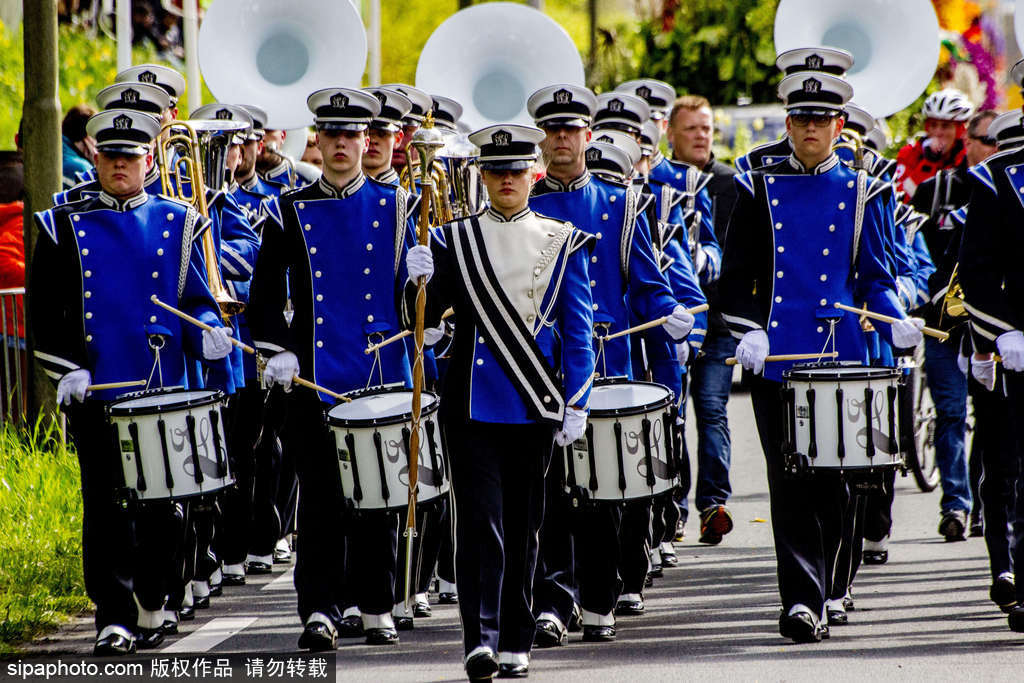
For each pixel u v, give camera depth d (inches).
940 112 1384.1
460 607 837.2
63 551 1163.3
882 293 943.0
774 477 944.3
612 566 949.2
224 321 1015.6
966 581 1114.7
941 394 1270.9
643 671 871.1
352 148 960.3
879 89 1344.7
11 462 1321.4
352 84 1288.1
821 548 943.7
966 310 954.1
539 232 859.4
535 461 854.5
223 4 1269.7
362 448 900.0
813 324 946.7
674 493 928.9
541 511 863.7
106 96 1091.9
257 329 951.0
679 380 1043.9
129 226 944.3
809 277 949.2
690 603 1060.5
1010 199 936.9
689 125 1349.7
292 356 943.0
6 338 1435.8
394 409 910.4
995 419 1008.2
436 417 916.0
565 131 987.9
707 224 1305.4
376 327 955.3
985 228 943.0
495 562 837.8
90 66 2229.3
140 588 943.0
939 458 1279.5
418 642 965.8
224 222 1146.0
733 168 1390.3
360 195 965.2
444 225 869.2
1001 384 998.4
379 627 958.4
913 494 1499.8
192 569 988.6
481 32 1309.1
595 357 949.8
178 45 2369.6
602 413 903.7
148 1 2306.8
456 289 856.3
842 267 949.8
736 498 1466.5
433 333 907.4
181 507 938.7
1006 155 950.4
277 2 1270.9
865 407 892.0
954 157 1391.5
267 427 1182.3
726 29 2662.4
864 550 1187.3
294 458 954.1
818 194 952.3
